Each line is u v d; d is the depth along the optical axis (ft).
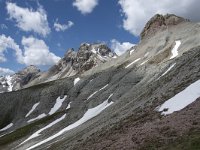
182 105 140.97
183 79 177.37
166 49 482.69
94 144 160.25
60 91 595.06
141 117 158.51
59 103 565.94
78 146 184.75
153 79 282.56
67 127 338.95
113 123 186.19
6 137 404.98
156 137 117.39
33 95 610.65
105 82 504.84
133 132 139.64
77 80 609.42
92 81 533.55
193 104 133.49
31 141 337.52
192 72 179.01
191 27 568.41
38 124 398.42
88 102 406.62
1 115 593.42
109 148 134.00
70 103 545.85
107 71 535.19
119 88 384.27
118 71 509.76
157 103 164.35
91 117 334.03
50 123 388.37
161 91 186.29
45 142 299.17
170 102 153.38
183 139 106.01
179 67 216.74
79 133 238.27
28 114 574.15
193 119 117.29
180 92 157.38
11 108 601.21
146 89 241.76
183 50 464.65
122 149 123.24
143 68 405.18
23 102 605.73
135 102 217.97
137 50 644.69
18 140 367.45
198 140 99.86
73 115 369.09
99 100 383.04
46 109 564.30
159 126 127.13
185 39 509.76
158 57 451.94
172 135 112.98
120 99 298.35
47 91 606.14
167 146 106.63
